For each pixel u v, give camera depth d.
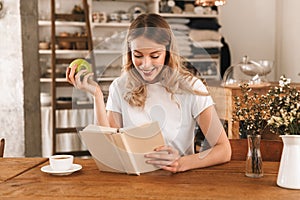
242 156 2.35
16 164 2.17
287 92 1.80
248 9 6.48
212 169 1.99
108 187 1.73
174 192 1.66
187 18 6.11
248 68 4.34
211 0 4.06
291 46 6.26
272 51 6.58
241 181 1.80
